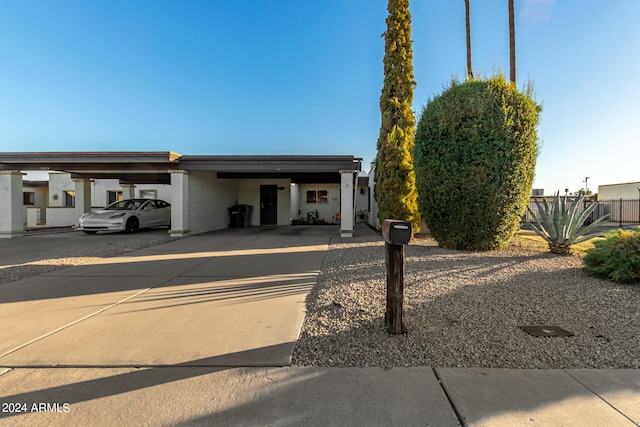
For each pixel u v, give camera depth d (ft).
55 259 25.58
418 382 8.74
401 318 11.44
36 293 16.71
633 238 17.38
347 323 12.49
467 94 24.53
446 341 10.87
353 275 19.44
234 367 9.55
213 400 8.07
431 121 25.76
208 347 10.73
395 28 36.40
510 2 41.42
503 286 16.44
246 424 7.23
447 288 16.19
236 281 18.84
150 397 8.20
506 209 24.47
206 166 40.86
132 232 46.62
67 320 13.05
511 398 8.02
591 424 7.13
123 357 10.09
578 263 21.56
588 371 9.17
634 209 67.00
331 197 68.33
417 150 27.04
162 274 20.67
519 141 23.91
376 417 7.42
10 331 12.01
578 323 12.11
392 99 35.81
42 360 9.93
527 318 12.57
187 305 14.78
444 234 26.63
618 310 13.26
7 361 9.87
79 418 7.45
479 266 20.68
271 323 12.68
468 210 24.81
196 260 25.13
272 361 9.86
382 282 17.81
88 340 11.25
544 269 19.90
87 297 16.03
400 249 11.53
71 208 62.39
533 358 9.84
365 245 31.58
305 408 7.75
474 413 7.50
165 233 46.24
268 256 26.58
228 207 55.88
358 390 8.43
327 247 31.01
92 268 22.54
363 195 71.15
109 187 67.82
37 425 7.22
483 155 23.84
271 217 60.80
